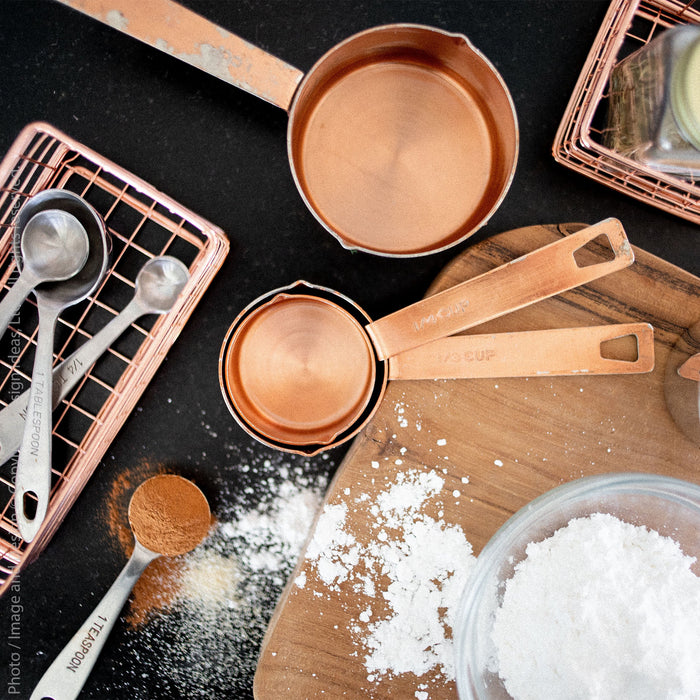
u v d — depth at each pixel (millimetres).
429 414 606
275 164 700
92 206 664
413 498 612
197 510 690
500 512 616
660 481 527
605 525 594
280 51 696
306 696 618
